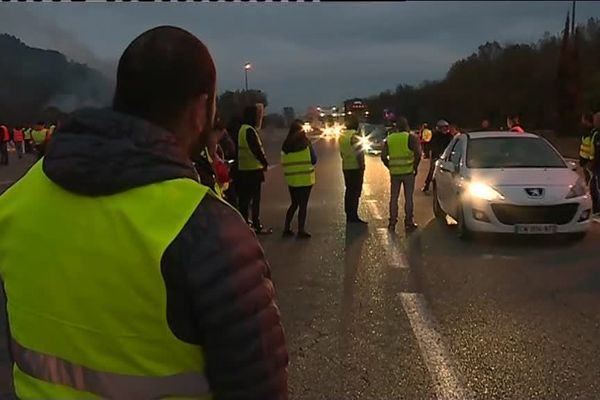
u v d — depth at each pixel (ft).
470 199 30.99
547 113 187.73
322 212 43.14
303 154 32.94
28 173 4.89
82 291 4.28
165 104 4.60
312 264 27.07
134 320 4.24
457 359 15.99
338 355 16.37
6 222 4.63
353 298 21.68
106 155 4.27
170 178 4.37
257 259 4.41
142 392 4.34
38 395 4.51
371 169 84.89
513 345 16.94
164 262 4.14
